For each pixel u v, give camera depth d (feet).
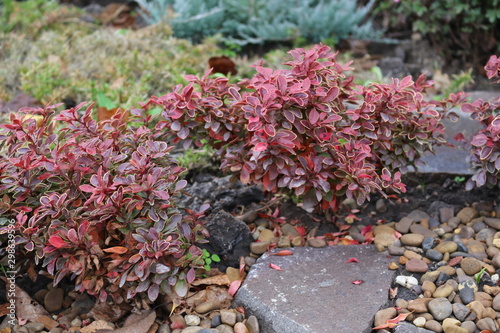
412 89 6.32
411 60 9.27
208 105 5.85
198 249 5.69
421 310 5.53
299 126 5.80
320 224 6.46
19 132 5.70
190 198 6.64
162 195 5.39
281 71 5.91
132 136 5.95
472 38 9.15
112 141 5.76
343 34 9.43
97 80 8.05
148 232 5.45
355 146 5.84
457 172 6.82
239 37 9.65
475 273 5.80
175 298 5.60
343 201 6.72
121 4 10.71
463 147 6.34
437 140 6.30
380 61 8.93
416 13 9.25
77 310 5.73
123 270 5.47
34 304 5.69
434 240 6.15
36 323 5.56
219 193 6.75
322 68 5.91
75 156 5.58
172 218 5.56
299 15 9.27
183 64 8.31
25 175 5.57
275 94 5.62
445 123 7.27
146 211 5.53
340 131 5.88
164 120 6.01
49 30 9.22
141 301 5.64
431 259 5.99
